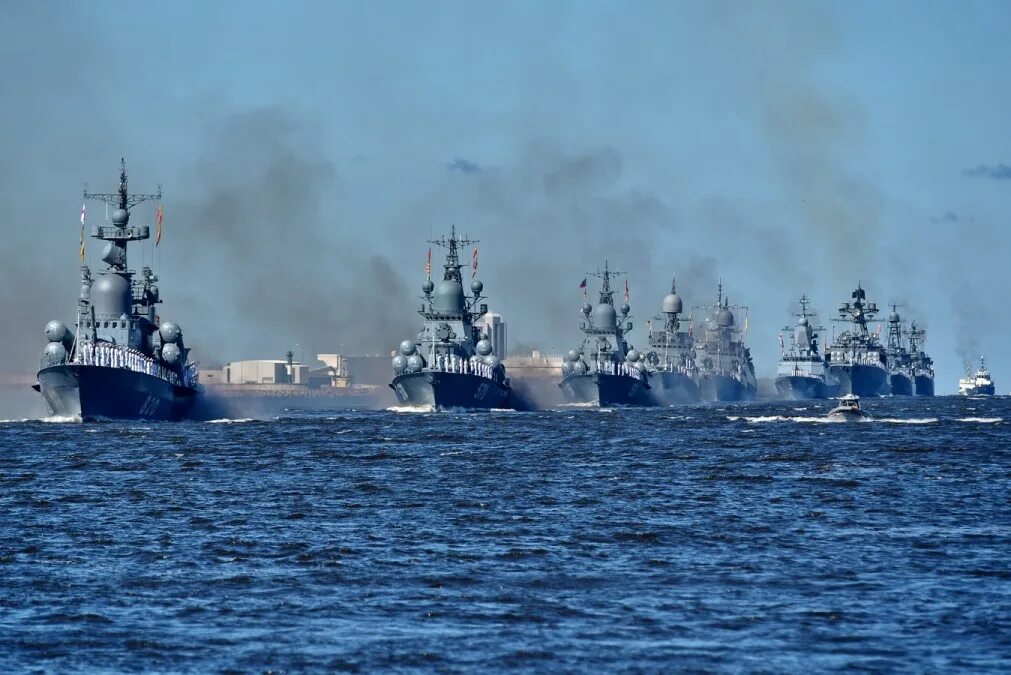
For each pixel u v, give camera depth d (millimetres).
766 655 173125
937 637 180875
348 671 167000
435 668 168000
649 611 194750
